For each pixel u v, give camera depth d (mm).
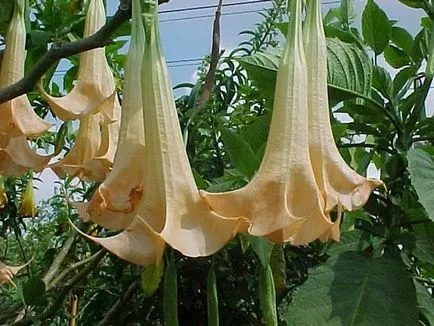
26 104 1072
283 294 1180
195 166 1657
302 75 767
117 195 738
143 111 745
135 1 789
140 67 781
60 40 1295
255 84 1128
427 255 1067
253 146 1090
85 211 771
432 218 948
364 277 1017
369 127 1178
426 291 1074
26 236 3508
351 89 1159
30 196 2117
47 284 1738
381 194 1144
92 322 1910
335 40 1171
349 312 981
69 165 1047
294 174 731
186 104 1729
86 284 2006
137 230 691
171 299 1013
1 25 1166
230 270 1562
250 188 717
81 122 1056
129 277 1703
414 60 1284
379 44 1278
